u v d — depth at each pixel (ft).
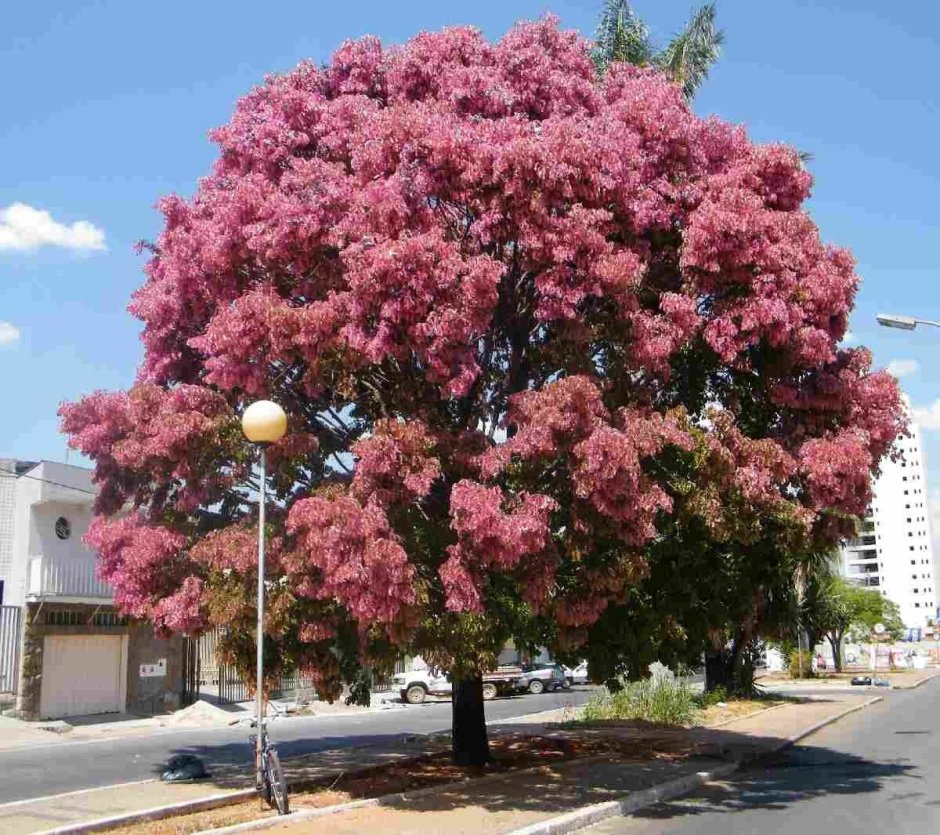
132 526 43.16
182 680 102.89
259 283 42.52
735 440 40.50
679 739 68.33
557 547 40.40
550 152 37.91
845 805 43.96
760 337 41.55
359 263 36.32
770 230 40.81
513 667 146.61
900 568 464.65
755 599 48.49
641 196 41.39
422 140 38.83
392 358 41.19
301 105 45.42
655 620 44.65
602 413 38.14
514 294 43.09
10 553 88.33
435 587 39.55
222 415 40.27
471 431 40.24
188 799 42.42
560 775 50.24
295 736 79.77
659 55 76.02
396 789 44.65
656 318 40.14
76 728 83.71
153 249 50.03
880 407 43.57
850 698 119.44
